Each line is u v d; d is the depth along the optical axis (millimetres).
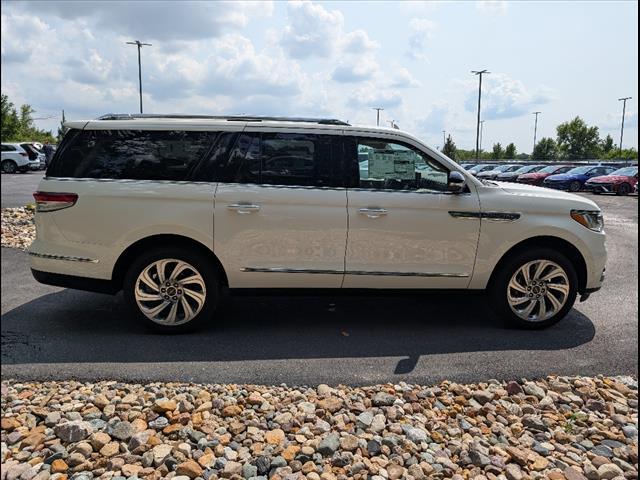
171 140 4570
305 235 4578
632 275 7336
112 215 4461
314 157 4637
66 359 4082
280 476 2656
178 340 4535
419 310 5508
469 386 3713
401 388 3648
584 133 94125
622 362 4145
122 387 3615
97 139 4566
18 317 5121
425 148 4738
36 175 28625
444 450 2945
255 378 3787
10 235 9625
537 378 3861
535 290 4852
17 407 3334
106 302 5660
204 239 4508
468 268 4742
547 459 2898
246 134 4602
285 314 5332
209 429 3068
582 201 4930
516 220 4727
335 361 4109
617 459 2902
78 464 2758
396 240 4652
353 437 2994
